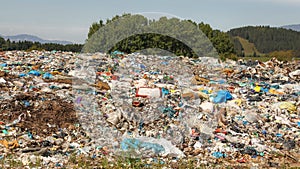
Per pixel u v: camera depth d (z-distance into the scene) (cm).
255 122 1266
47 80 1556
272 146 1100
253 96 1563
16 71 1700
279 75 2080
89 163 895
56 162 888
